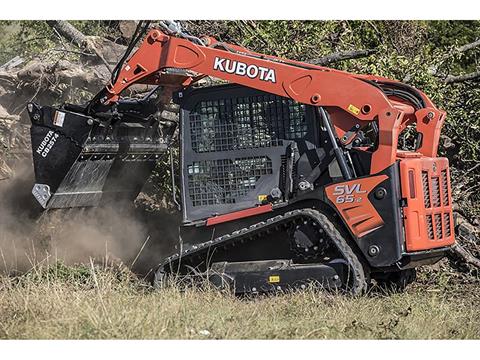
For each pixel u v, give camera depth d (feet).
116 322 30.19
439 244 39.27
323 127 40.45
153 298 34.99
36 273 39.27
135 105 45.24
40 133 42.98
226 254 41.16
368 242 38.14
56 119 42.78
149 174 47.52
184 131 42.34
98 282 37.42
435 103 51.70
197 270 41.37
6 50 71.67
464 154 53.78
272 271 39.78
